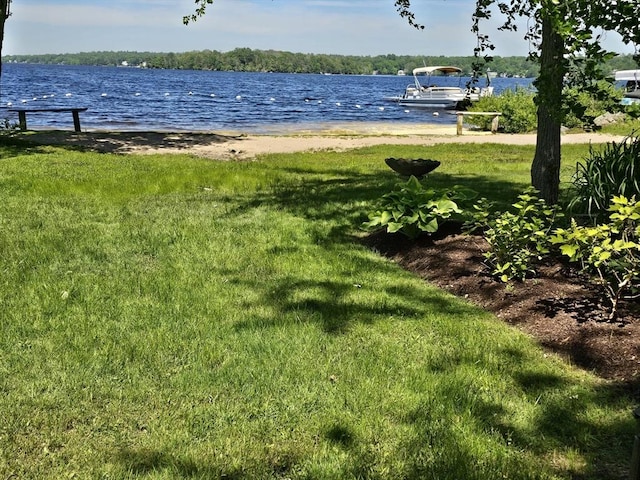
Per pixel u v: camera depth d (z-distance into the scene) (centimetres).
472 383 376
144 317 470
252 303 505
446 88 5000
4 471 289
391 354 414
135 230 727
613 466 300
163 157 1456
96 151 1543
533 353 417
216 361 403
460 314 487
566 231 455
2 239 670
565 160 1473
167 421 332
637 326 430
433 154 1675
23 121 2041
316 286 549
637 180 594
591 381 382
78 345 419
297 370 388
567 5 457
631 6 437
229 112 4216
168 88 8431
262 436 321
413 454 306
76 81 10181
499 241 530
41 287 527
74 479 286
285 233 729
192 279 558
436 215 659
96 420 332
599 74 465
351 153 1702
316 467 295
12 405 344
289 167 1348
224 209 859
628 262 433
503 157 1603
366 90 9856
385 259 643
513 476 288
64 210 826
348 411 344
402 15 836
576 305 475
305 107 5019
